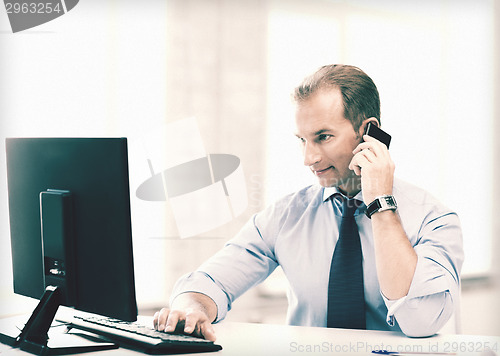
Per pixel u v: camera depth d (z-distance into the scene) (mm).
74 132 2545
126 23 2695
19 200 1252
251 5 2967
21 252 1262
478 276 3580
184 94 2826
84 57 2580
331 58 3088
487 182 3510
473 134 3402
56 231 1118
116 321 1271
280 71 3023
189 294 1423
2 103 2379
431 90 3270
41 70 2469
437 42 3299
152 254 2754
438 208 1524
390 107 3121
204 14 2871
